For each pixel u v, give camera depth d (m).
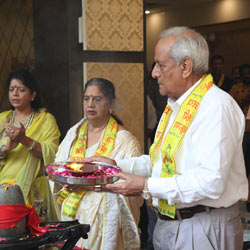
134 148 2.90
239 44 8.59
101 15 4.00
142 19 4.16
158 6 9.30
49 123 3.55
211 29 8.94
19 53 4.66
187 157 2.08
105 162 2.42
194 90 2.10
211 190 1.97
